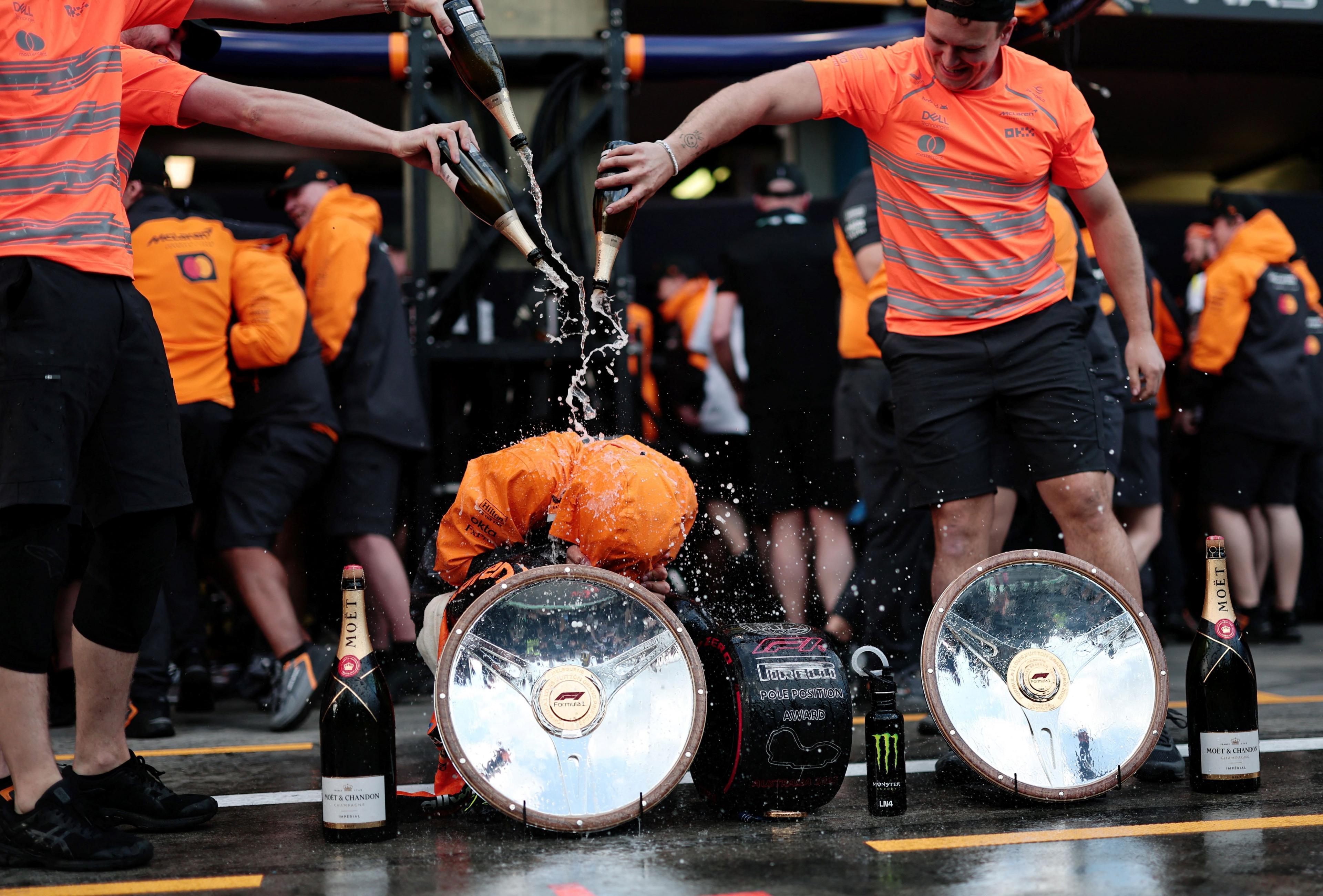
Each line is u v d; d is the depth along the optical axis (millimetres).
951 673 2990
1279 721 4156
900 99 3355
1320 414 7070
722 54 6109
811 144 9797
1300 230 8750
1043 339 3377
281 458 4875
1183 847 2535
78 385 2574
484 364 6051
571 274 3131
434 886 2338
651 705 2828
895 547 5215
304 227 5535
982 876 2352
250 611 5191
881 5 6895
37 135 2600
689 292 7730
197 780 3580
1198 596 7418
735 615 6039
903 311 3461
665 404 7520
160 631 4527
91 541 4562
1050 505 3422
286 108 2869
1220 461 6922
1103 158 3496
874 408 5207
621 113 6086
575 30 6156
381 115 10477
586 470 2902
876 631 5230
